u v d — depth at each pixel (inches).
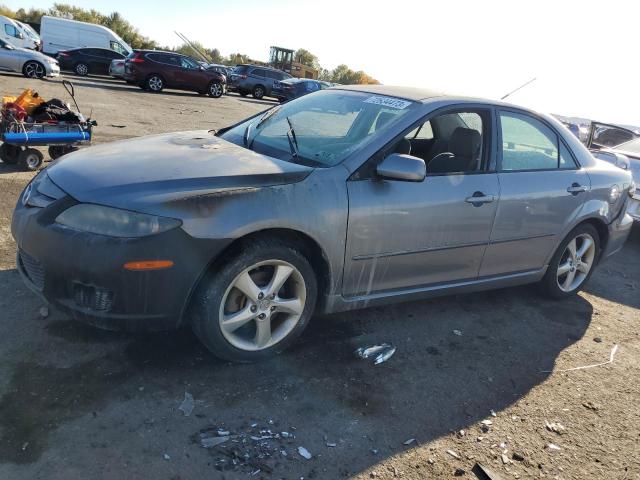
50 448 92.4
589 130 400.8
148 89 845.8
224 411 108.1
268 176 118.3
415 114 140.2
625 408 128.3
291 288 127.3
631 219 202.5
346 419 111.1
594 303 192.2
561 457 108.3
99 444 94.9
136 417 102.7
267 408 111.0
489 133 153.9
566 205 169.5
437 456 104.2
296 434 104.7
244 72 1111.6
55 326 128.1
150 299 107.8
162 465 92.4
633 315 185.5
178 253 106.7
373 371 129.6
